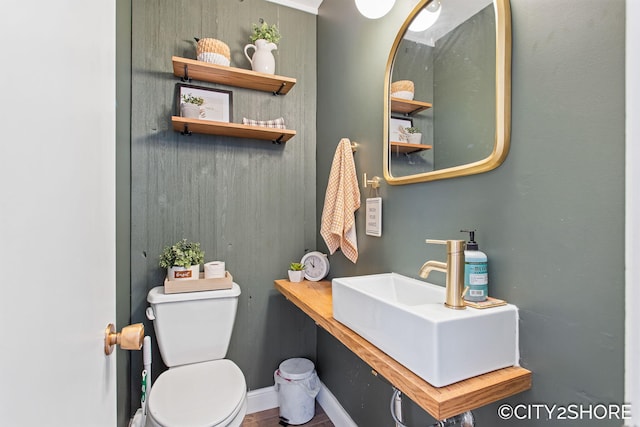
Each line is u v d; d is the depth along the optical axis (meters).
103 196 0.65
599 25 0.62
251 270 1.85
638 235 0.55
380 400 1.34
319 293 1.52
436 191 1.05
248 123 1.75
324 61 1.92
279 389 1.77
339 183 1.55
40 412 0.35
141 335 0.65
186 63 1.55
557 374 0.69
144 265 1.61
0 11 0.28
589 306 0.63
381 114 1.36
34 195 0.34
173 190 1.68
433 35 1.07
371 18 1.32
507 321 0.77
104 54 0.66
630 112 0.55
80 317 0.48
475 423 0.87
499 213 0.83
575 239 0.66
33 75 0.34
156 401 1.17
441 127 1.02
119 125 1.23
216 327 1.56
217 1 1.78
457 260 0.78
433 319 0.67
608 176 0.60
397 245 1.25
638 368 0.55
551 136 0.71
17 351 0.31
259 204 1.87
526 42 0.76
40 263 0.36
